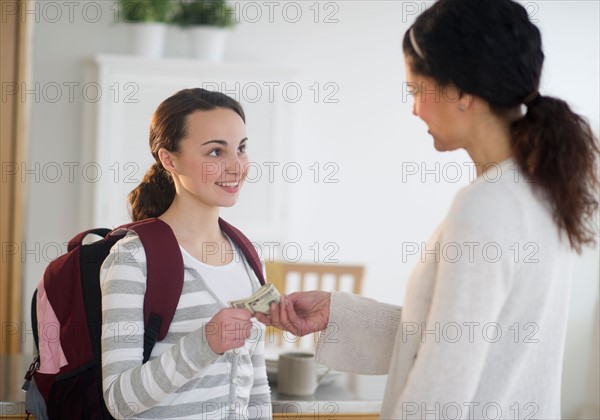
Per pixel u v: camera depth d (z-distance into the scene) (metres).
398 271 4.82
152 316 1.50
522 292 1.26
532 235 1.24
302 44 4.64
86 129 4.46
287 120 4.39
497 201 1.24
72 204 4.48
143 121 4.32
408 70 1.37
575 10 4.63
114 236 1.64
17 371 2.11
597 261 3.68
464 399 1.21
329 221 4.74
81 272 1.60
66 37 4.46
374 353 1.59
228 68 4.30
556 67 4.63
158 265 1.52
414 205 4.80
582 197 1.26
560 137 1.25
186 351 1.40
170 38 4.51
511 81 1.27
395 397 1.35
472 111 1.32
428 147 4.79
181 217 1.63
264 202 4.42
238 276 1.66
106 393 1.44
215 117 1.59
